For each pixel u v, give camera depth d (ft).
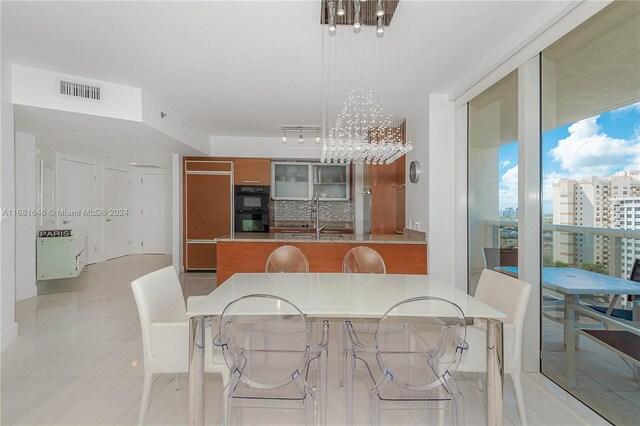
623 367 5.95
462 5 6.97
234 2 6.88
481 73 9.68
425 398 5.67
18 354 9.08
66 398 7.02
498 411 5.65
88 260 22.36
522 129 8.22
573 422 6.28
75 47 8.77
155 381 7.74
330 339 10.28
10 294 9.77
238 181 19.49
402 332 7.29
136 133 13.53
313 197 20.56
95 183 22.97
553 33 7.14
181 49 8.85
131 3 6.93
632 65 5.66
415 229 13.38
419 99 12.74
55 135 14.21
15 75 9.86
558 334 7.50
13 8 7.08
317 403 6.05
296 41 8.41
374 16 6.93
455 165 11.98
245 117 15.19
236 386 5.70
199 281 17.46
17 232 14.01
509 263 9.29
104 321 11.67
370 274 8.59
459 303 6.11
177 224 19.71
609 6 6.05
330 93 11.97
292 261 10.11
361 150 9.95
